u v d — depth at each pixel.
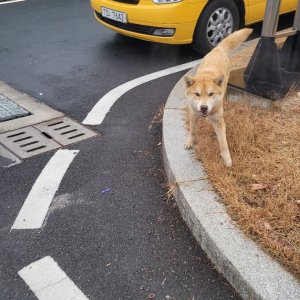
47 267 1.58
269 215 1.57
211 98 1.89
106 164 2.22
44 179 2.10
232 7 3.69
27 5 5.83
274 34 2.46
